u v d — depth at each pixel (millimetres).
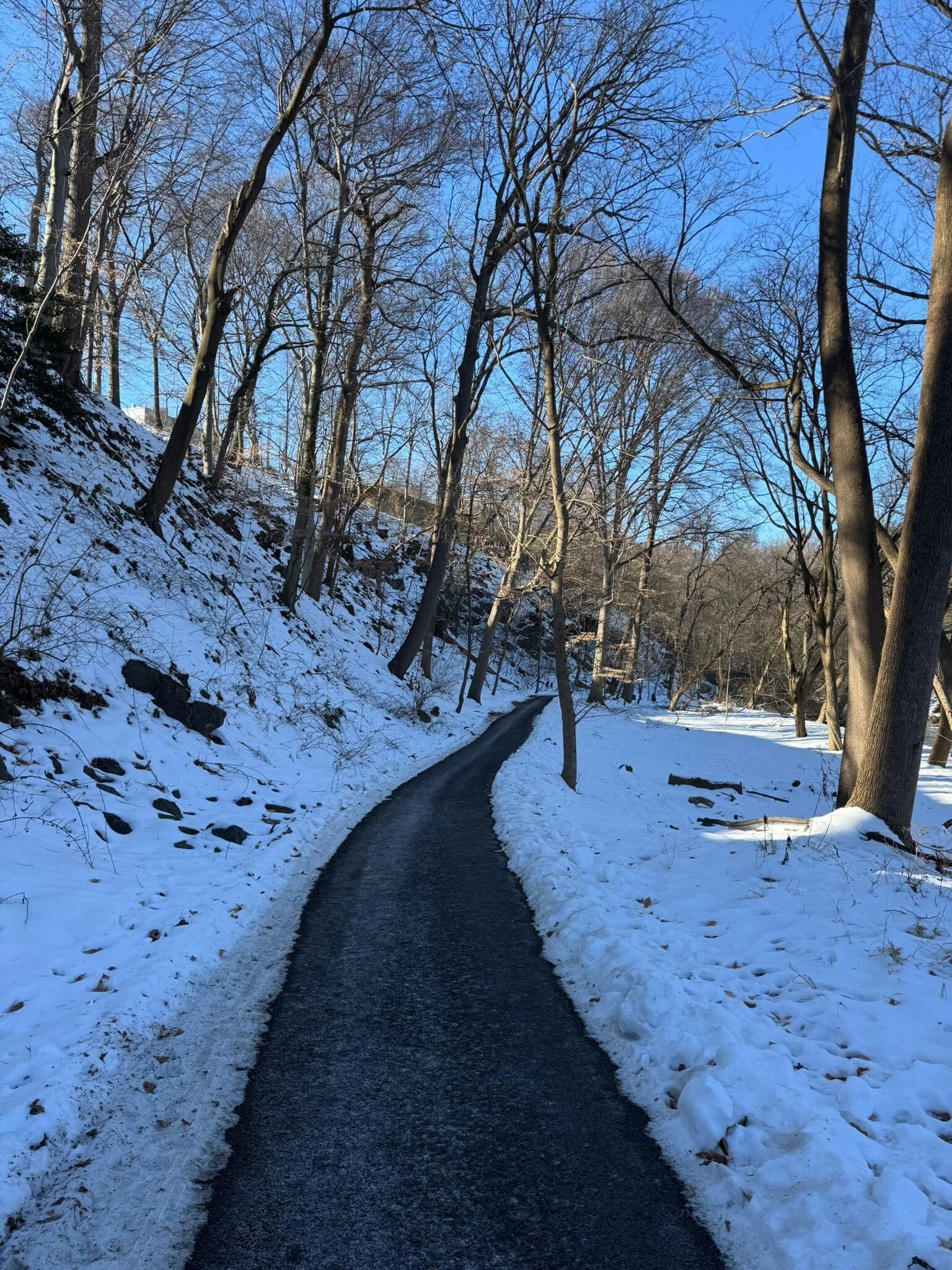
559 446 14406
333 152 23531
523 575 34750
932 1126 3523
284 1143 3400
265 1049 4281
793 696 28625
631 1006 4750
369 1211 2969
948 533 8586
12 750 7570
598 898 6945
